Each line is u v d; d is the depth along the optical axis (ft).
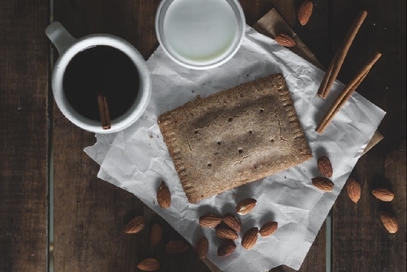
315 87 2.08
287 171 2.10
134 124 2.08
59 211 2.08
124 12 2.07
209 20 2.00
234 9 2.00
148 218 2.10
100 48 1.90
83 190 2.09
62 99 1.86
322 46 2.10
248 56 2.09
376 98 2.12
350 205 2.12
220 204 2.10
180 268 2.11
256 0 2.09
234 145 2.06
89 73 1.90
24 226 2.08
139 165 2.08
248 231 2.09
